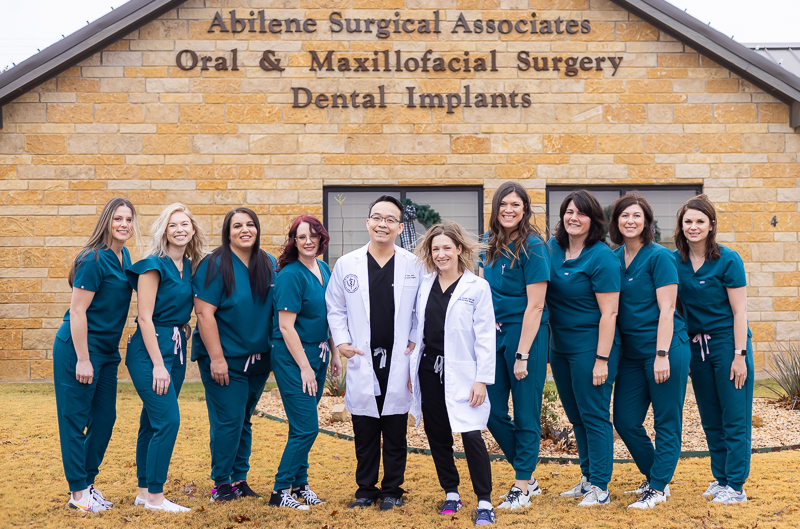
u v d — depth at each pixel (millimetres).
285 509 4266
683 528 3914
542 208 9469
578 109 9516
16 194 9102
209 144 9289
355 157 9406
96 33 8914
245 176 9312
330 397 7895
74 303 4129
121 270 4348
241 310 4418
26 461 5164
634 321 4441
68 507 4242
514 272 4445
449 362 4250
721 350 4488
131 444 5773
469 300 4262
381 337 4422
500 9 9523
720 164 9539
